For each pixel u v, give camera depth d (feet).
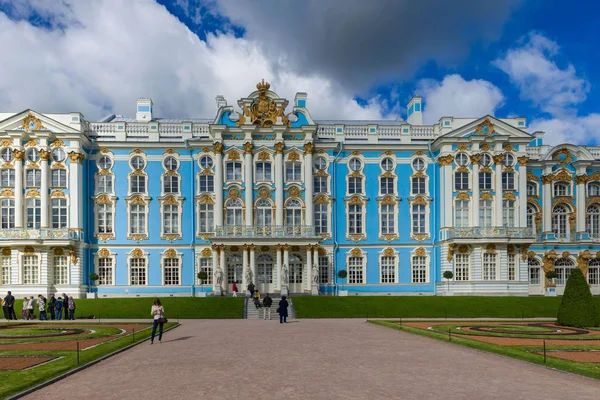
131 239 196.34
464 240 189.98
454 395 50.08
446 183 197.57
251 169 197.67
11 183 187.73
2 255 184.03
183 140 200.54
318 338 95.20
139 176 198.39
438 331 104.47
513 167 201.16
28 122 187.93
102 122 201.46
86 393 51.65
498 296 174.60
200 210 198.90
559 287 213.46
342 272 194.70
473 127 199.41
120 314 152.97
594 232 217.97
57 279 185.88
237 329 113.70
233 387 53.31
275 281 194.59
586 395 50.31
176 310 155.43
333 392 51.06
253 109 201.57
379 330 110.83
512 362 68.54
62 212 188.44
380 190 204.33
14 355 72.64
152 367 65.31
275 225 193.77
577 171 216.95
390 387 53.31
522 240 193.06
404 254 202.80
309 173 198.49
